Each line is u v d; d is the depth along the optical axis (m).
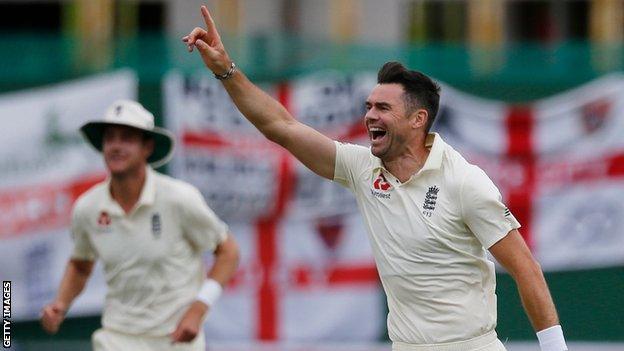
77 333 39.12
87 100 39.09
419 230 20.66
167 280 27.73
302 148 21.73
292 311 38.97
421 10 60.28
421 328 20.91
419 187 20.78
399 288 21.02
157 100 39.12
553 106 39.25
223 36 40.22
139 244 27.55
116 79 39.16
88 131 29.22
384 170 21.12
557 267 39.25
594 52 39.34
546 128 39.22
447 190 20.59
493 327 21.30
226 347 38.97
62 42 39.25
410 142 20.97
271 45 39.38
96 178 38.84
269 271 38.97
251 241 38.97
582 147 39.22
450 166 20.73
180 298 27.83
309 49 39.41
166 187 27.70
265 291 39.00
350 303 38.88
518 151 39.22
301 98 39.19
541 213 39.19
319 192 38.91
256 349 38.91
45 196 38.91
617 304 39.19
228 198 38.91
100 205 27.72
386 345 38.84
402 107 20.80
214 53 21.16
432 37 60.62
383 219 21.06
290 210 38.91
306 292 38.97
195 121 38.94
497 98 39.31
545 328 20.75
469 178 20.52
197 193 28.02
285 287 38.97
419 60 39.41
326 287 38.91
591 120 39.25
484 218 20.42
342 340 38.88
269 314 38.97
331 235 38.91
